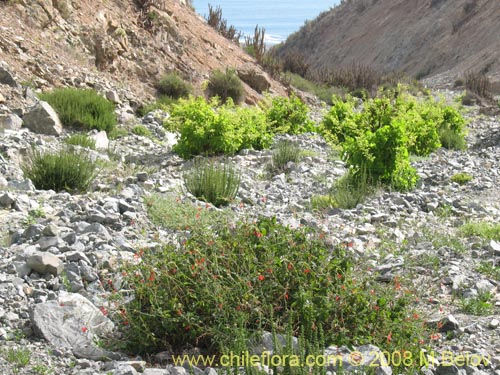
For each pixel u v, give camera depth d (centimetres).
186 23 2558
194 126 1300
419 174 1206
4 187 844
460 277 642
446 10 7112
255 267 475
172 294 473
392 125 1070
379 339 460
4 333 459
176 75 2166
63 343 456
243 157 1309
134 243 657
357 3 8969
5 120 1334
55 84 1709
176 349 466
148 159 1306
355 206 944
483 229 793
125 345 460
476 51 5984
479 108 2947
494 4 6456
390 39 7512
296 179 1124
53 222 700
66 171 916
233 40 3086
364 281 509
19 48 1728
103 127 1490
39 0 1898
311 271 482
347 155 1107
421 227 830
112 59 2023
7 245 636
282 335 442
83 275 556
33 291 524
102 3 2169
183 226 689
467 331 530
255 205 926
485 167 1295
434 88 4369
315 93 3088
